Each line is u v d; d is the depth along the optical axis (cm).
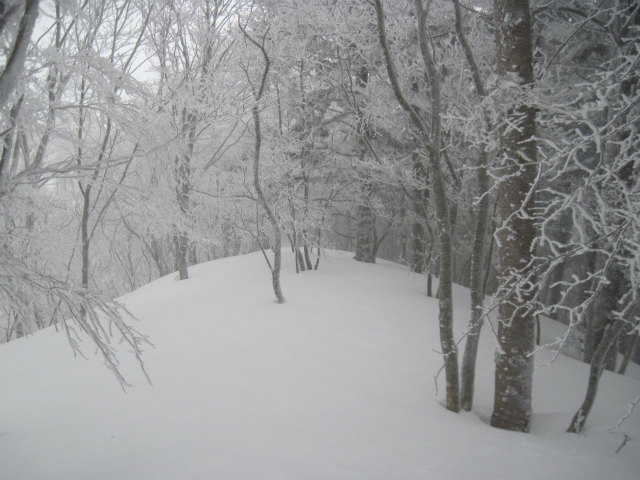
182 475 294
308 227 1059
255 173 736
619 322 417
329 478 291
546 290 1539
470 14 748
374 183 1182
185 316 741
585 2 829
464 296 1093
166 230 792
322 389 475
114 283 1900
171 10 951
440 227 464
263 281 957
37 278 350
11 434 380
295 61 944
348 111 1010
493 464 330
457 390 461
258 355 570
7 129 375
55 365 573
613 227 307
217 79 923
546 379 598
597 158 935
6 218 459
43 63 429
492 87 441
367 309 798
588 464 344
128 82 538
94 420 400
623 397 558
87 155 703
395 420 407
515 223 417
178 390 462
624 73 300
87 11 583
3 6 271
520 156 408
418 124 446
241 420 391
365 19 768
